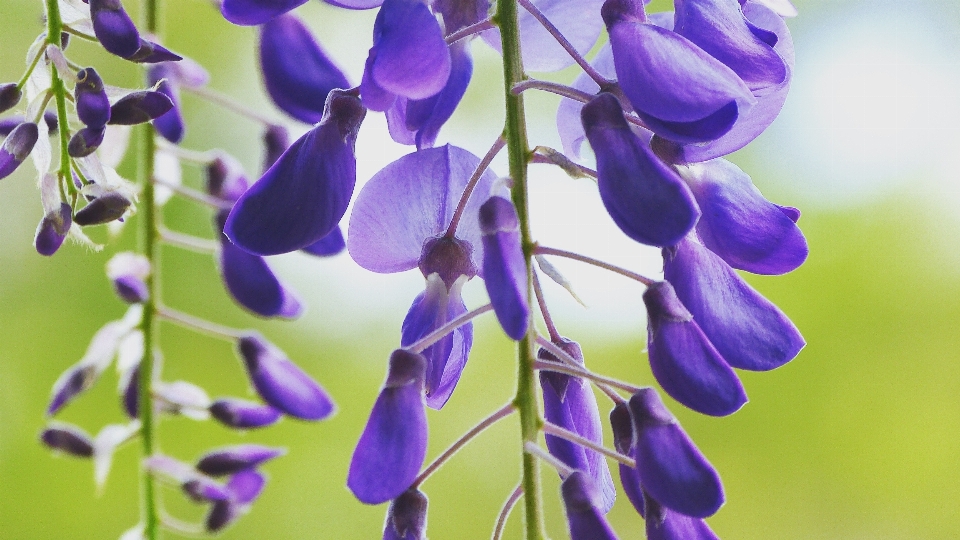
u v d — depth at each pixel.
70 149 0.33
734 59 0.31
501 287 0.30
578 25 0.34
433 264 0.33
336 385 0.66
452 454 0.32
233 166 0.40
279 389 0.39
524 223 0.32
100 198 0.33
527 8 0.32
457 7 0.33
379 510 0.66
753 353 0.32
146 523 0.39
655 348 0.32
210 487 0.39
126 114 0.33
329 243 0.35
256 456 0.39
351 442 0.66
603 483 0.33
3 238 0.62
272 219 0.31
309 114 0.35
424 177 0.33
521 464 0.32
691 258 0.32
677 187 0.31
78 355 0.63
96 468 0.39
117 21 0.33
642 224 0.31
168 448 0.61
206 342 0.63
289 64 0.35
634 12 0.31
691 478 0.31
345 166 0.32
